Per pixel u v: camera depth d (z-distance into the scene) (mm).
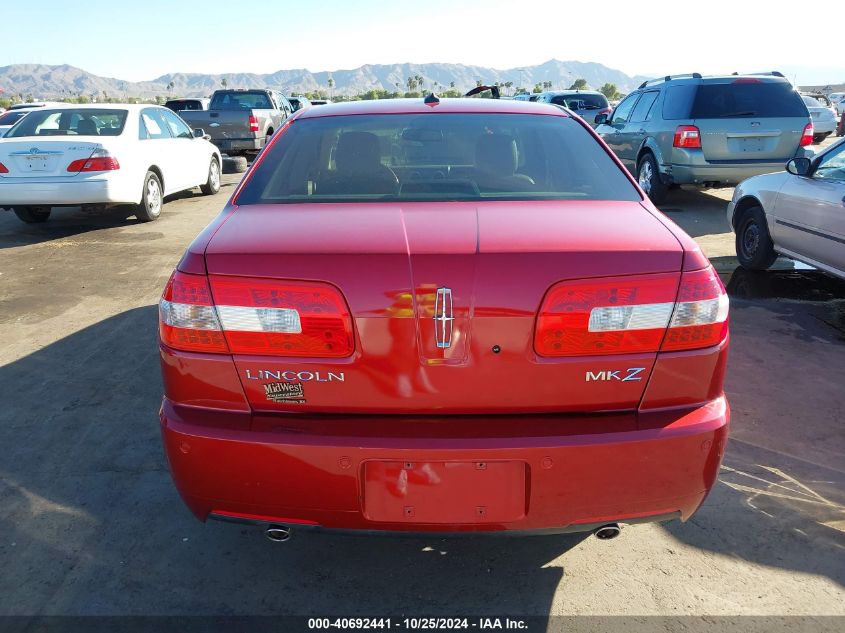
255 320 1950
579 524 2035
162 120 10078
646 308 1951
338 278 1904
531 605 2316
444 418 1979
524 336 1916
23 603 2316
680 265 1978
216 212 10008
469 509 1977
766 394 3893
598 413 2012
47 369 4273
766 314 5309
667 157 9188
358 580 2445
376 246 1959
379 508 1993
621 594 2365
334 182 2654
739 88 8844
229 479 2008
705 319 1996
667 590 2383
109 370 4258
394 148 2824
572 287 1911
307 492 1980
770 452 3275
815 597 2344
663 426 1981
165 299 2055
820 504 2871
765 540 2650
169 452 2061
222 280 1965
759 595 2355
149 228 8781
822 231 5387
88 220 9383
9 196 8039
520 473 1950
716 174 8859
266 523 2078
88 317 5266
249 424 1987
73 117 8898
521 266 1902
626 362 1966
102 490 2984
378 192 2576
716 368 2047
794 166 5738
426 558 2564
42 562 2523
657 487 2010
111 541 2650
